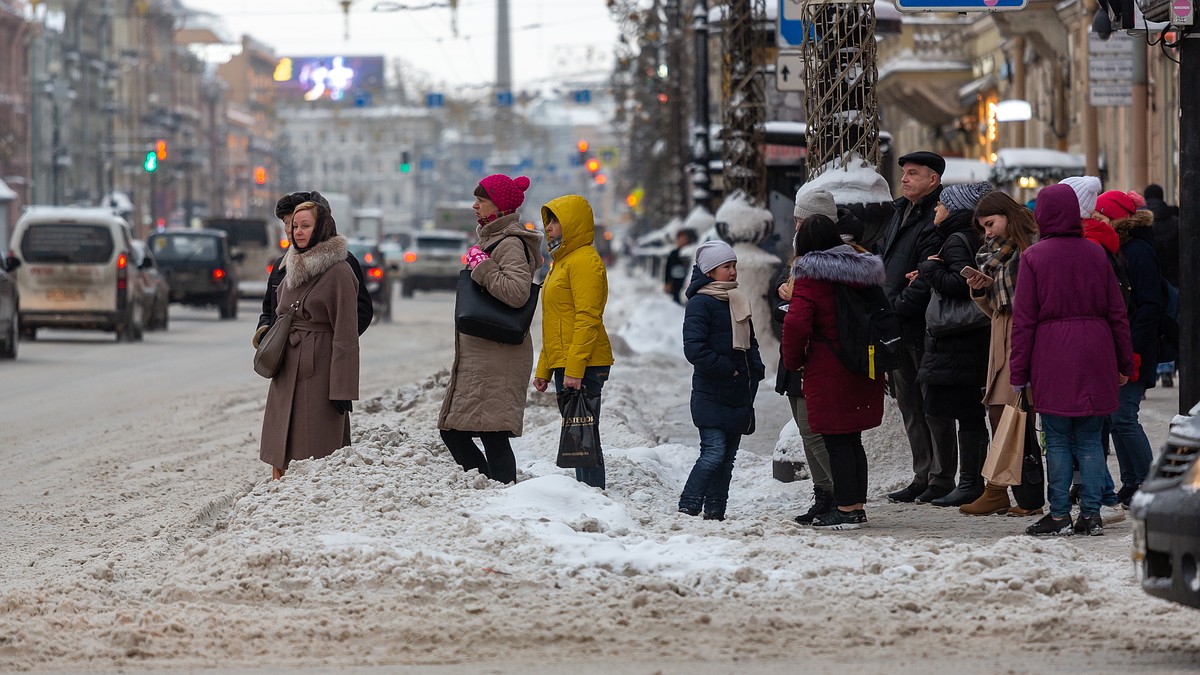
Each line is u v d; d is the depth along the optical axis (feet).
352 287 90.84
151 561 79.66
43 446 133.90
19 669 57.31
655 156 466.70
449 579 68.39
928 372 93.61
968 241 91.86
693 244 303.27
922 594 66.28
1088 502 82.43
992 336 89.56
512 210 90.22
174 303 352.08
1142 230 91.86
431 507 80.18
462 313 89.04
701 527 79.66
